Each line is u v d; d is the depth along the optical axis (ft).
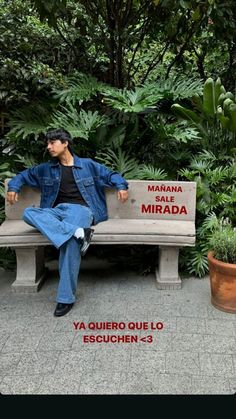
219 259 8.77
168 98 13.06
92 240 9.54
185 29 14.89
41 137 13.08
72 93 12.61
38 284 9.96
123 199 10.07
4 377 6.62
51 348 7.45
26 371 6.77
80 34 15.23
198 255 10.77
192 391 6.23
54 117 12.46
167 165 12.98
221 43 16.30
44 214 8.85
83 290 10.00
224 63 17.30
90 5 14.06
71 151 10.10
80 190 9.96
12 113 12.89
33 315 8.72
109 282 10.52
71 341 7.68
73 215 9.14
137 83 16.30
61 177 9.91
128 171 11.84
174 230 9.68
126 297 9.58
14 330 8.09
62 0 12.16
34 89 13.46
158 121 12.77
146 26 15.03
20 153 13.10
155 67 16.93
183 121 12.67
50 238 8.51
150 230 9.65
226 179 11.61
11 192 10.05
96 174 10.33
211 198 11.20
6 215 10.78
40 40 14.97
